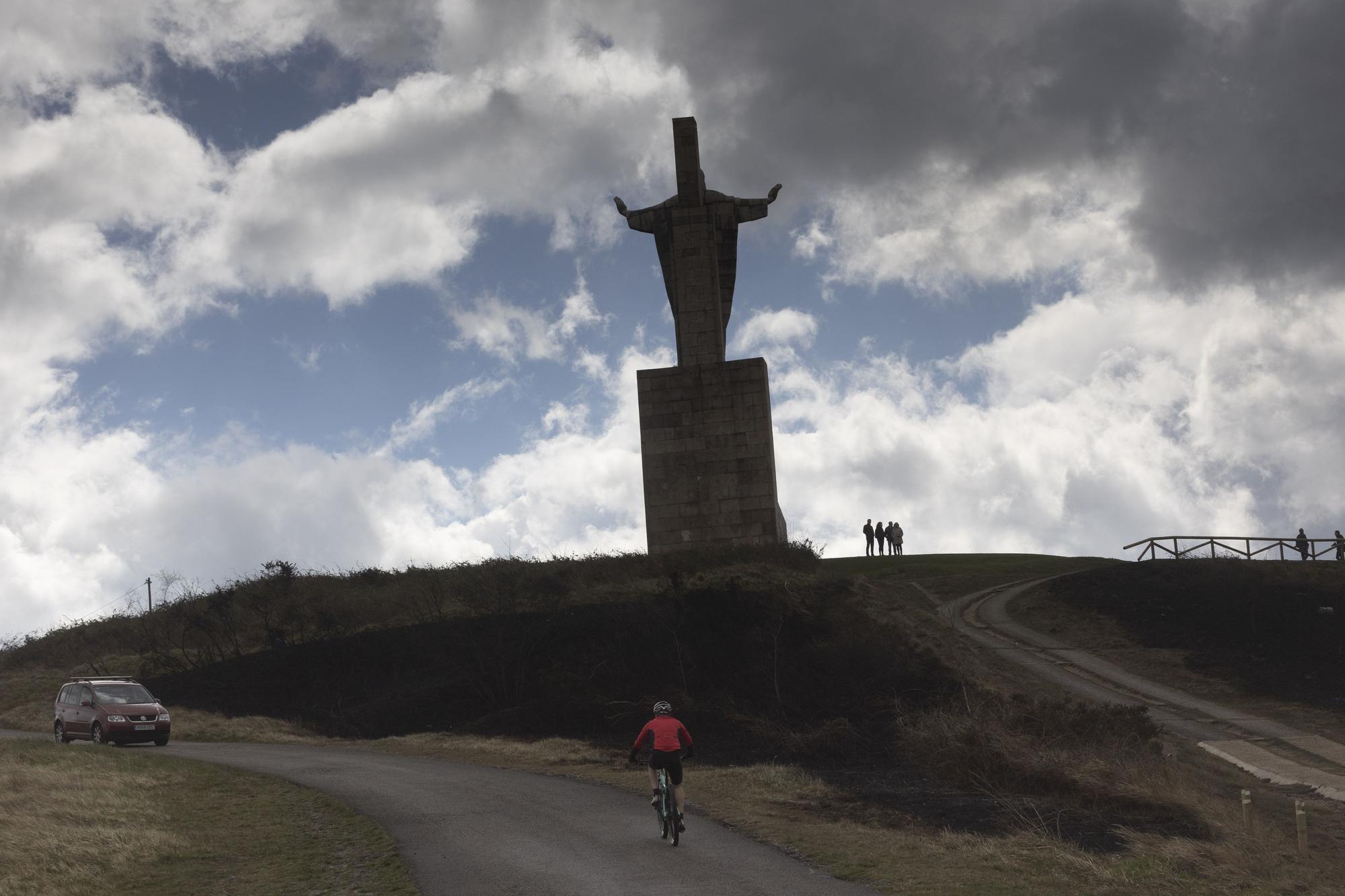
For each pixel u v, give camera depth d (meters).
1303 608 42.31
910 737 24.62
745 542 46.09
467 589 41.78
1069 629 42.03
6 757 22.98
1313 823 20.67
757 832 15.91
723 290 49.22
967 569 54.81
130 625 50.53
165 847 15.11
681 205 48.50
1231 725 30.89
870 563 59.59
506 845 14.92
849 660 32.47
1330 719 31.25
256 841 15.71
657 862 13.82
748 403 46.78
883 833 16.25
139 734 28.73
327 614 41.12
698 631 34.41
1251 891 14.55
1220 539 51.19
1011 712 26.33
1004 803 19.45
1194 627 41.12
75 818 16.83
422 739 29.45
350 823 16.72
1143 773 21.09
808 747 26.67
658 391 47.34
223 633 43.44
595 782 21.59
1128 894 13.35
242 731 31.98
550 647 34.84
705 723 29.22
